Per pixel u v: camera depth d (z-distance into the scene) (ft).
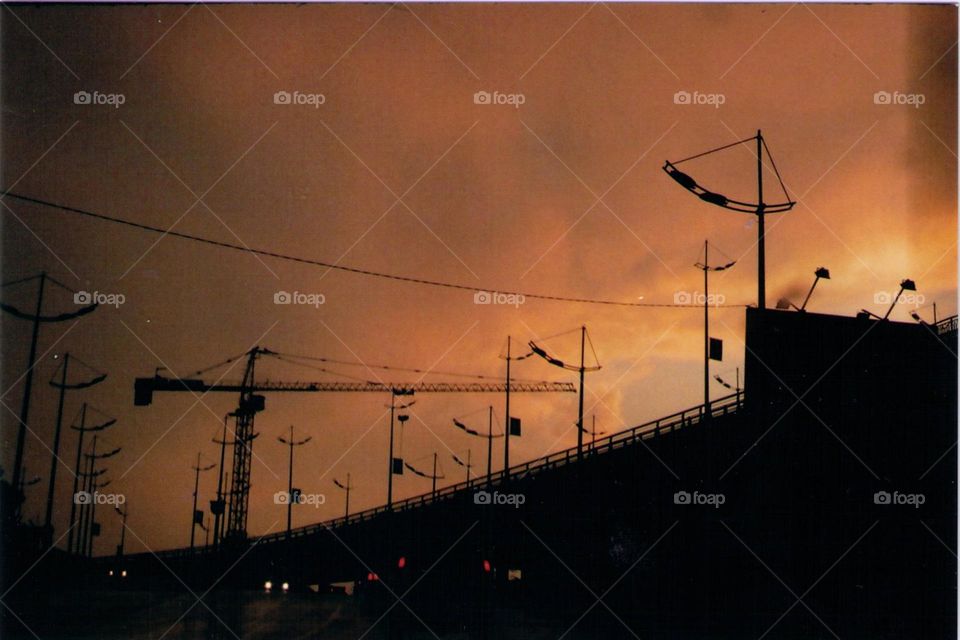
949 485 85.10
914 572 84.23
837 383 89.35
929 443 86.63
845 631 79.05
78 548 214.48
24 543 129.49
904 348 87.40
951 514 84.33
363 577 166.50
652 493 108.78
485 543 126.82
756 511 90.94
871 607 84.69
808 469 89.25
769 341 90.84
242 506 208.85
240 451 211.61
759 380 91.20
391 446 185.26
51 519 135.33
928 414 86.69
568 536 120.06
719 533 93.25
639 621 88.07
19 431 117.60
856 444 88.53
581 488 119.03
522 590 125.08
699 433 104.88
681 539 101.04
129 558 231.91
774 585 88.43
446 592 85.87
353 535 177.68
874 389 88.58
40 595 125.29
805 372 90.12
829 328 90.07
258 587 198.70
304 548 189.98
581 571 117.80
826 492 88.69
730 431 99.14
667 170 91.50
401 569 87.56
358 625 83.66
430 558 137.08
